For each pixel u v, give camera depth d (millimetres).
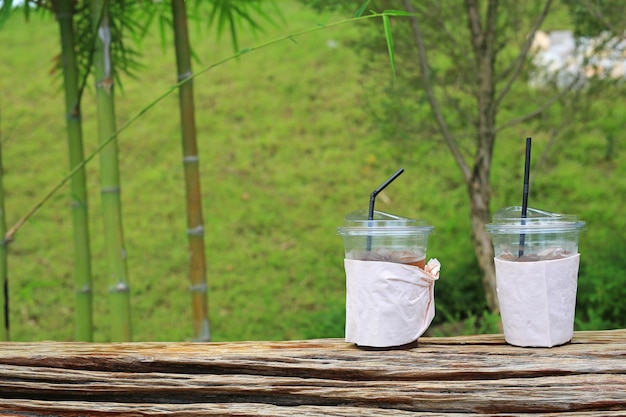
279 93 7320
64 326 4738
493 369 1604
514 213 1776
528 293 1670
